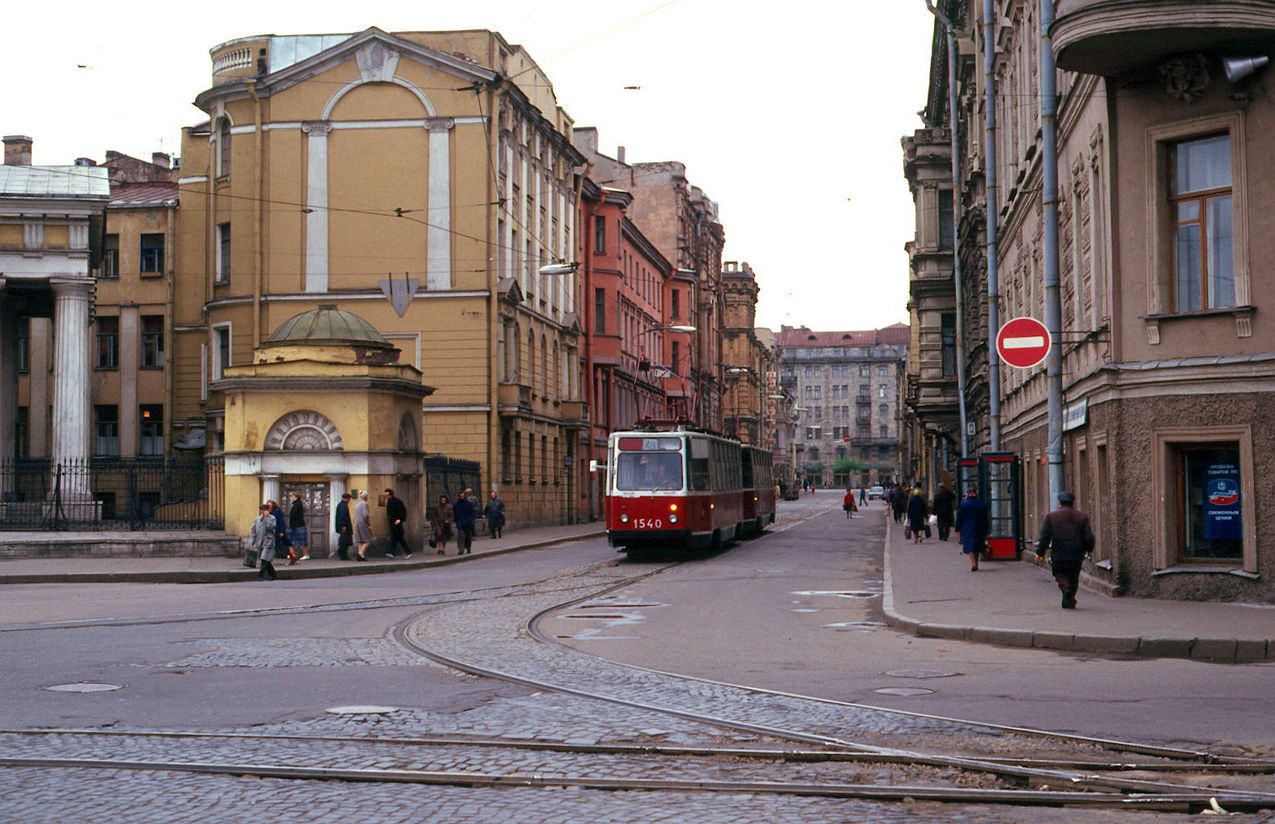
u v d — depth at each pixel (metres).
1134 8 17.66
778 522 67.00
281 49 51.16
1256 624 15.69
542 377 57.97
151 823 7.24
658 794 7.91
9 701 11.64
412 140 49.38
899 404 158.62
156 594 24.95
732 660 14.43
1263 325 18.05
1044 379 28.64
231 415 35.03
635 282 77.88
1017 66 31.66
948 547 37.78
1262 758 8.63
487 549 39.41
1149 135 19.23
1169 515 18.91
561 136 59.88
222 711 11.04
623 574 29.30
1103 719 10.16
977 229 42.09
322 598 23.66
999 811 7.39
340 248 49.38
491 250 48.94
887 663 14.05
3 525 37.00
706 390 102.69
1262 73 18.09
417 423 37.72
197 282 57.28
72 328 41.44
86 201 41.47
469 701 11.53
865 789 7.83
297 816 7.38
